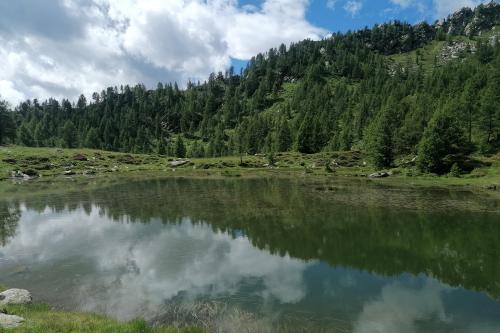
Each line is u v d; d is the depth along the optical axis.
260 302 16.66
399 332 14.32
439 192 57.62
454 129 88.81
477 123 100.25
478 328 14.79
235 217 36.62
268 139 163.25
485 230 31.84
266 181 77.12
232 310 15.74
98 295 17.36
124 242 27.16
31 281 19.31
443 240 28.56
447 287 19.31
